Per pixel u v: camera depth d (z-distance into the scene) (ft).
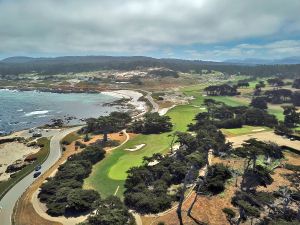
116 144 446.19
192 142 375.66
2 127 613.11
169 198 268.41
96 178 331.36
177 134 417.28
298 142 431.43
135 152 411.13
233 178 297.53
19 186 315.37
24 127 613.52
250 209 207.41
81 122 653.30
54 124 609.42
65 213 257.55
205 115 588.91
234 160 347.56
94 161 374.43
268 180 289.74
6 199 287.89
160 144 444.55
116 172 344.90
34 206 268.82
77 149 427.33
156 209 255.29
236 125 537.24
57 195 271.69
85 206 258.57
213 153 373.20
